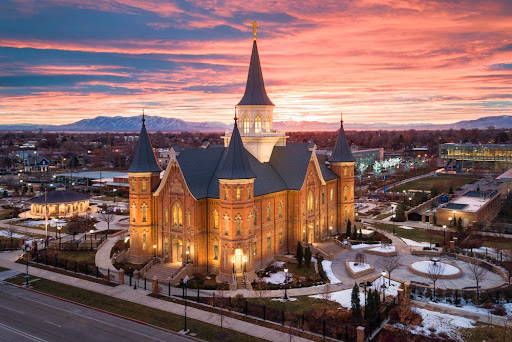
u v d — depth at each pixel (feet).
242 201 204.85
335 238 275.39
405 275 214.69
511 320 160.56
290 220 249.96
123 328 159.33
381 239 280.92
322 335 151.94
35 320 166.30
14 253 258.78
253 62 260.83
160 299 185.57
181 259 225.15
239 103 262.47
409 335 150.20
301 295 188.96
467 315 167.22
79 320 166.40
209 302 181.06
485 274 214.28
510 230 298.97
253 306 174.91
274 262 236.63
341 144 300.61
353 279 208.33
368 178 611.88
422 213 343.26
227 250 206.49
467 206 338.54
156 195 228.63
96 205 409.28
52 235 301.22
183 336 152.66
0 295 192.34
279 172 256.32
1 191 479.82
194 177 221.05
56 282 207.51
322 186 276.21
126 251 248.11
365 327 150.92
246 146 258.37
